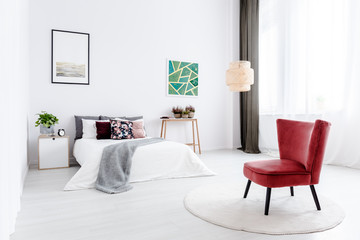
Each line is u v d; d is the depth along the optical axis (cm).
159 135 497
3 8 155
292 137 243
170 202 233
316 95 407
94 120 408
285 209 215
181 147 329
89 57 430
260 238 167
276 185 200
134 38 467
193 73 529
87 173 282
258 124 518
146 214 206
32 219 194
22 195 251
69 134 418
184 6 515
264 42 511
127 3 459
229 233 174
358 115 361
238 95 566
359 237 168
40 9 395
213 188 274
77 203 229
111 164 286
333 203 229
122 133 383
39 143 358
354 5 358
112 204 228
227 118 565
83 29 425
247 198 242
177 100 513
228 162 417
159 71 492
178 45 511
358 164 363
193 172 328
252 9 520
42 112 378
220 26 557
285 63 461
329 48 388
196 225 186
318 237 168
